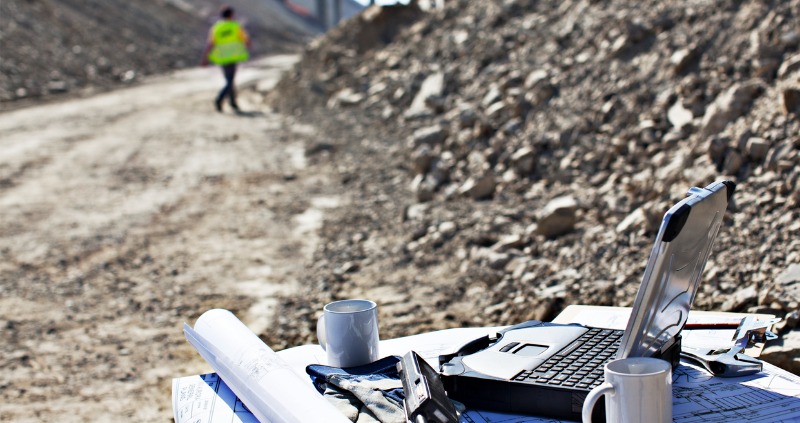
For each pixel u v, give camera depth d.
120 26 28.02
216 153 11.05
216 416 2.09
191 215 8.05
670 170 5.62
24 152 11.27
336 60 15.32
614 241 5.08
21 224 7.83
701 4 7.62
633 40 7.90
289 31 48.28
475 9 12.91
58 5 26.30
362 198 8.09
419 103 10.92
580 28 9.21
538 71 8.73
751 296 3.97
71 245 7.11
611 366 1.65
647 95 7.04
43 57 20.55
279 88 16.70
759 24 6.70
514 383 1.90
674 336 2.00
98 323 5.30
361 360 2.28
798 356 3.26
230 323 2.29
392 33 15.38
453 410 1.82
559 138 7.23
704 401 1.92
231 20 15.46
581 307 2.88
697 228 1.77
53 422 3.88
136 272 6.34
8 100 16.48
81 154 11.13
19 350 4.83
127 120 14.17
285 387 1.91
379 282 5.59
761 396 1.94
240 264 6.40
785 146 4.95
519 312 4.62
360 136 10.88
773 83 5.81
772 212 4.57
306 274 6.01
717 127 5.71
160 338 5.00
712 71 6.70
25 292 5.94
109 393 4.23
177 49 28.62
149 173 9.98
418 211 6.99
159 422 3.88
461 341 2.49
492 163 7.65
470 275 5.34
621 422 1.61
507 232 5.95
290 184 9.13
